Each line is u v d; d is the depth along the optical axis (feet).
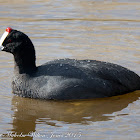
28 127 31.22
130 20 60.75
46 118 32.99
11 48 38.19
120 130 29.99
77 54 48.57
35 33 55.67
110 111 34.32
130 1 71.10
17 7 67.31
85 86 36.40
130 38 53.52
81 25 59.06
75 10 65.87
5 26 57.82
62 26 58.59
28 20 60.90
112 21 60.39
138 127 30.48
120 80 37.58
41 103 36.45
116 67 38.40
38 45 51.65
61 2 70.74
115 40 53.01
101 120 32.24
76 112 34.30
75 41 52.95
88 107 35.40
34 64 38.78
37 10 65.82
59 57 47.62
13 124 31.73
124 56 47.78
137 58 47.11
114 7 67.36
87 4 69.56
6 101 36.68
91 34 55.36
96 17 62.23
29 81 37.52
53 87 36.40
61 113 34.09
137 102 36.42
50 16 62.85
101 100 36.96
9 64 46.01
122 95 38.11
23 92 37.73
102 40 53.16
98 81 36.76
